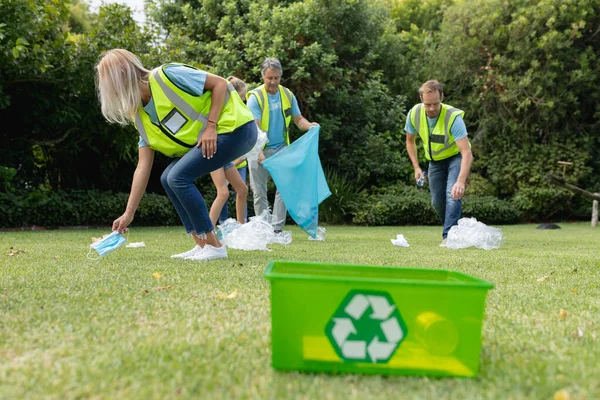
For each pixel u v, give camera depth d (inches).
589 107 431.2
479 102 432.1
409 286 43.3
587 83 408.5
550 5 396.5
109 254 128.5
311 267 56.4
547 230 311.7
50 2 261.0
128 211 114.0
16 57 217.6
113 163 321.7
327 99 387.2
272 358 43.9
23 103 266.4
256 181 191.3
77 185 319.6
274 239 176.4
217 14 386.3
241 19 368.5
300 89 373.1
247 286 81.3
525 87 408.5
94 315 61.5
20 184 301.3
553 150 413.4
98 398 37.5
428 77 458.6
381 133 409.1
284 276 43.0
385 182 411.5
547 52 403.5
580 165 408.2
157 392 38.7
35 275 90.1
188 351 48.3
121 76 99.5
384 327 43.7
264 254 134.6
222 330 55.9
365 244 178.4
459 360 43.6
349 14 388.8
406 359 43.8
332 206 359.3
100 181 330.0
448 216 177.6
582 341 54.8
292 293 43.5
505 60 416.8
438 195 187.2
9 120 279.7
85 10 374.9
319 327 43.8
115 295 73.1
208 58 370.3
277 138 190.7
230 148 110.6
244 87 185.2
